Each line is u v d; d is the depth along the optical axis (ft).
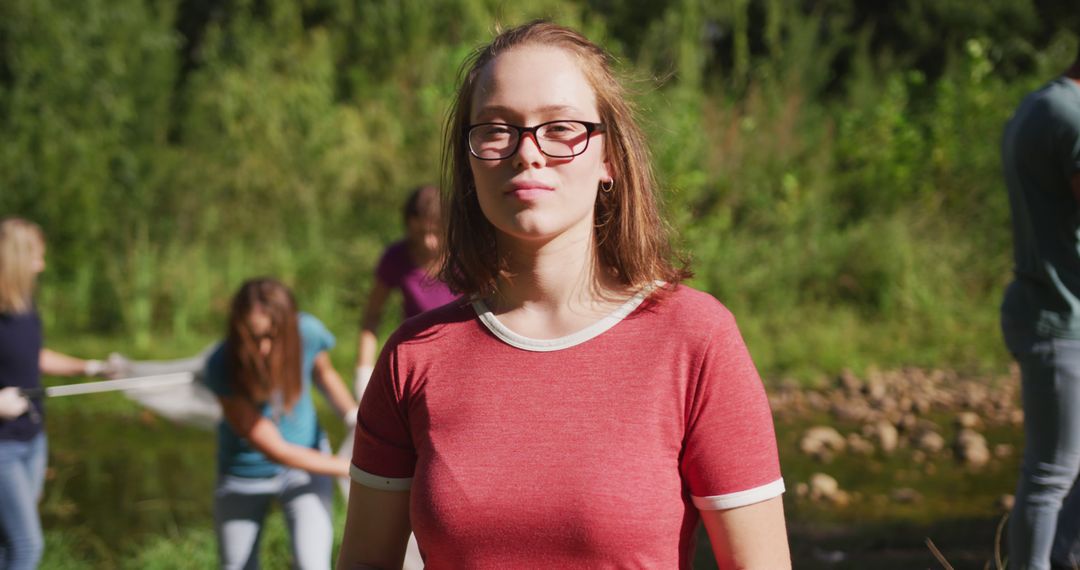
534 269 5.68
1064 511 12.01
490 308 5.79
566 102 5.56
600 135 5.65
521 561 5.23
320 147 44.65
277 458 12.89
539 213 5.50
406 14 49.11
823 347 32.81
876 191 41.24
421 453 5.55
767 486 5.36
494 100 5.61
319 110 46.37
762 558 5.34
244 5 54.39
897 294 36.40
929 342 33.76
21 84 44.47
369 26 49.39
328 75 48.24
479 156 5.61
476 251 5.86
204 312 39.29
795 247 38.29
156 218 43.78
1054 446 11.17
